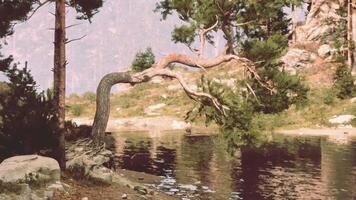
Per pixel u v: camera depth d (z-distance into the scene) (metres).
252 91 20.44
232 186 21.38
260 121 20.17
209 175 24.42
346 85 56.16
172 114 65.62
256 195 19.39
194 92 20.91
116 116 68.25
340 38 68.56
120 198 14.61
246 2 19.66
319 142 38.69
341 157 30.06
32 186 12.85
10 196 11.52
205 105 21.16
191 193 19.72
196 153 33.94
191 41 20.81
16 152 14.78
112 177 17.50
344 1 68.94
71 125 20.23
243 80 20.80
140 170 26.06
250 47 20.34
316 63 69.25
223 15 19.94
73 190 14.10
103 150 19.59
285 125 50.28
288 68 68.38
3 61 21.67
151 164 28.52
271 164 28.03
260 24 20.45
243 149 35.34
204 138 45.47
